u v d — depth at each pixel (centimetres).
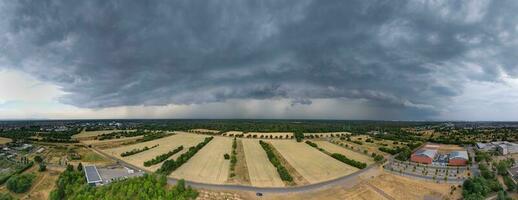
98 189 16325
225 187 18438
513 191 17938
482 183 17338
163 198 15000
